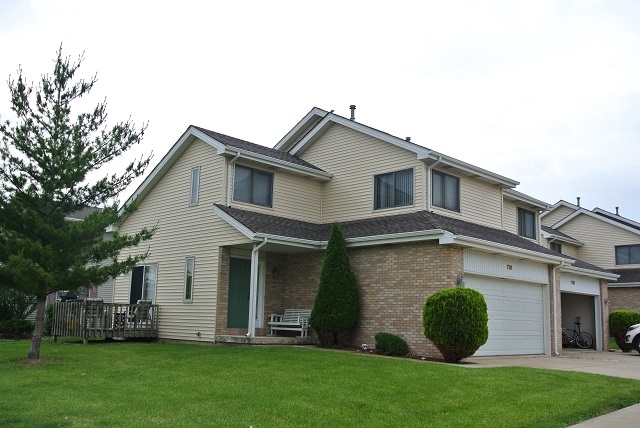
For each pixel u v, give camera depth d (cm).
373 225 1845
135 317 1908
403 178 1897
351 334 1764
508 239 1944
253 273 1716
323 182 2119
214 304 1783
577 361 1702
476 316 1456
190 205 1947
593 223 3341
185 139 1967
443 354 1485
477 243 1622
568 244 3294
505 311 1833
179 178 2016
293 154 2214
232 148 1831
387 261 1720
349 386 1038
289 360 1320
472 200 2031
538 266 1991
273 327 1897
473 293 1478
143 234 1445
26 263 1220
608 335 2562
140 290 2073
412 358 1550
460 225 1819
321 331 1736
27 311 2388
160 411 835
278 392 974
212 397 930
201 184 1925
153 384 1031
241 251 1883
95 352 1478
